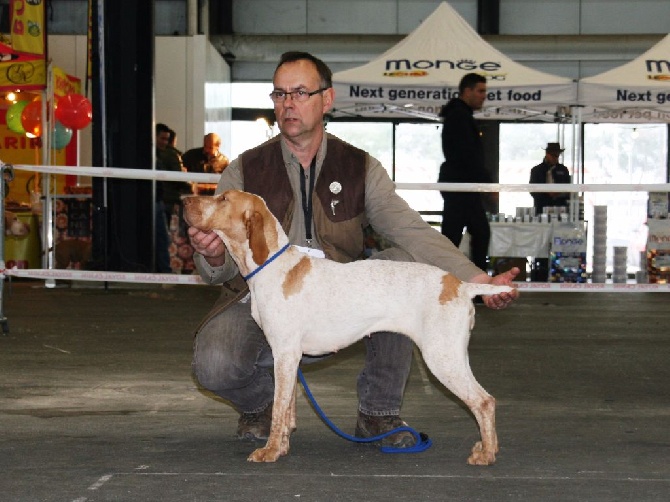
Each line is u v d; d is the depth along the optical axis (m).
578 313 10.56
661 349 7.72
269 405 4.50
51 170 8.57
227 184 4.49
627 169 20.55
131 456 4.15
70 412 5.14
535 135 20.44
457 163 10.97
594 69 20.48
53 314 9.83
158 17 19.78
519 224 14.25
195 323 9.16
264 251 3.96
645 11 20.72
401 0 21.03
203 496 3.52
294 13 21.09
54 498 3.48
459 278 4.25
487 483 3.73
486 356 7.30
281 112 4.36
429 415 5.19
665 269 14.62
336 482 3.73
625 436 4.62
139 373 6.39
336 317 3.93
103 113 12.65
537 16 20.81
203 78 18.69
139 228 12.84
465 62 13.87
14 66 12.86
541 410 5.30
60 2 19.83
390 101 13.76
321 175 4.45
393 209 4.46
